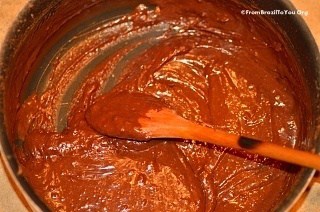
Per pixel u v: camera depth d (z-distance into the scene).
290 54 0.36
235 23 0.40
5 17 0.43
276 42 0.37
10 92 0.34
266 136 0.38
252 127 0.39
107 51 0.42
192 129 0.34
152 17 0.42
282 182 0.36
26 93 0.39
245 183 0.37
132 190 0.36
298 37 0.34
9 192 0.39
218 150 0.38
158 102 0.38
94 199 0.36
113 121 0.35
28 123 0.39
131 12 0.42
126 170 0.37
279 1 0.34
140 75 0.41
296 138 0.37
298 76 0.35
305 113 0.34
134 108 0.37
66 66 0.41
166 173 0.37
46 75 0.41
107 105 0.37
